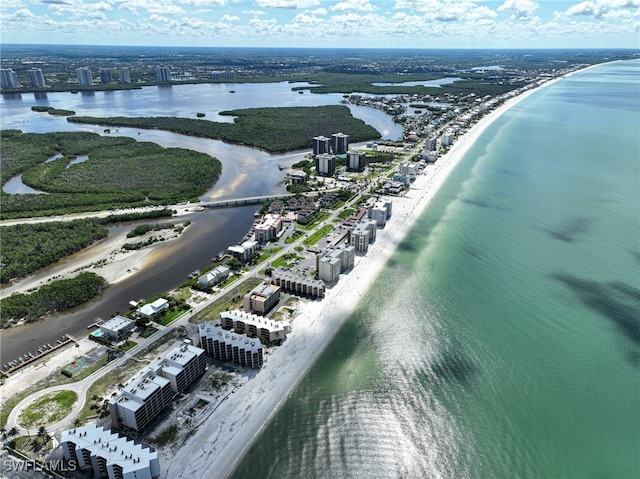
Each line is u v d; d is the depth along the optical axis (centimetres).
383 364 15900
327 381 15012
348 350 16550
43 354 15900
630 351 16438
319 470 12062
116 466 10975
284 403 14062
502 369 15638
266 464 12138
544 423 13500
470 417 13725
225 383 14750
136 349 16188
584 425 13412
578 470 12038
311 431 13162
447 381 15138
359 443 12862
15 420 13088
